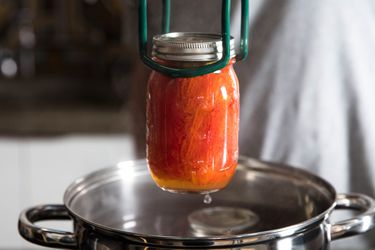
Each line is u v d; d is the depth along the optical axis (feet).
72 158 5.46
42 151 5.46
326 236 1.53
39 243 1.56
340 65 2.40
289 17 2.33
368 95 2.47
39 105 5.57
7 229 5.54
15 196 5.50
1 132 5.44
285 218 1.75
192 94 1.43
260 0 2.34
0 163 5.46
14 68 5.67
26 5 5.59
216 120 1.45
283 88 2.39
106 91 5.64
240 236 1.35
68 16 5.62
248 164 1.86
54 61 5.69
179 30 2.34
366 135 2.49
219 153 1.47
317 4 2.33
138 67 2.57
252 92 2.41
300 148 2.44
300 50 2.35
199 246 1.35
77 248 1.51
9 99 5.60
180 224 1.77
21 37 5.63
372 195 2.57
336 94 2.43
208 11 2.30
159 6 2.33
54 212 1.70
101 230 1.41
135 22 2.63
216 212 1.80
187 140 1.45
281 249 1.40
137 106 2.61
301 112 2.41
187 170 1.46
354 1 2.36
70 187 1.62
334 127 2.45
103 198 1.74
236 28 2.28
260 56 2.37
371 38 2.42
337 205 1.72
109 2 5.57
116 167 1.79
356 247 2.66
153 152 1.49
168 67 1.40
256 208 1.82
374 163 2.53
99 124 5.43
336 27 2.35
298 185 1.76
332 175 2.49
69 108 5.54
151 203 1.82
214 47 1.39
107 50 5.64
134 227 1.75
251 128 2.45
